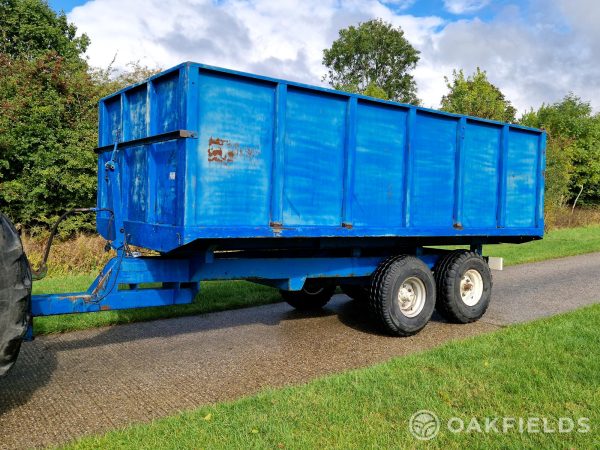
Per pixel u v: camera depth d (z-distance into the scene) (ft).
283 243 19.51
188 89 14.60
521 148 25.86
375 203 19.93
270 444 11.12
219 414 12.66
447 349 17.93
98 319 21.97
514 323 23.25
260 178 16.47
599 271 39.68
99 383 15.42
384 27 180.75
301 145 17.52
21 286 12.02
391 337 21.04
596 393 13.93
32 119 38.65
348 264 21.31
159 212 16.21
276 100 16.58
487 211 24.54
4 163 37.47
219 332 21.30
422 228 21.43
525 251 50.21
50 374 16.16
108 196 18.92
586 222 84.69
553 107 105.40
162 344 19.49
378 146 19.88
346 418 12.39
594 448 11.15
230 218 15.78
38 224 40.75
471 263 23.50
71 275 33.09
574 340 18.95
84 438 11.54
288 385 15.12
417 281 21.59
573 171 96.12
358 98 18.85
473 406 13.19
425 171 21.71
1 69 42.65
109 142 20.34
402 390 14.11
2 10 59.93
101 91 45.42
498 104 80.59
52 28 61.93
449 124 22.48
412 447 11.12
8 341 11.72
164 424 12.10
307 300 25.22
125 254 17.38
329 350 19.04
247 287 29.43
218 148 15.40
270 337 20.70
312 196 17.95
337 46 181.47
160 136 15.51
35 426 12.49
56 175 38.81
